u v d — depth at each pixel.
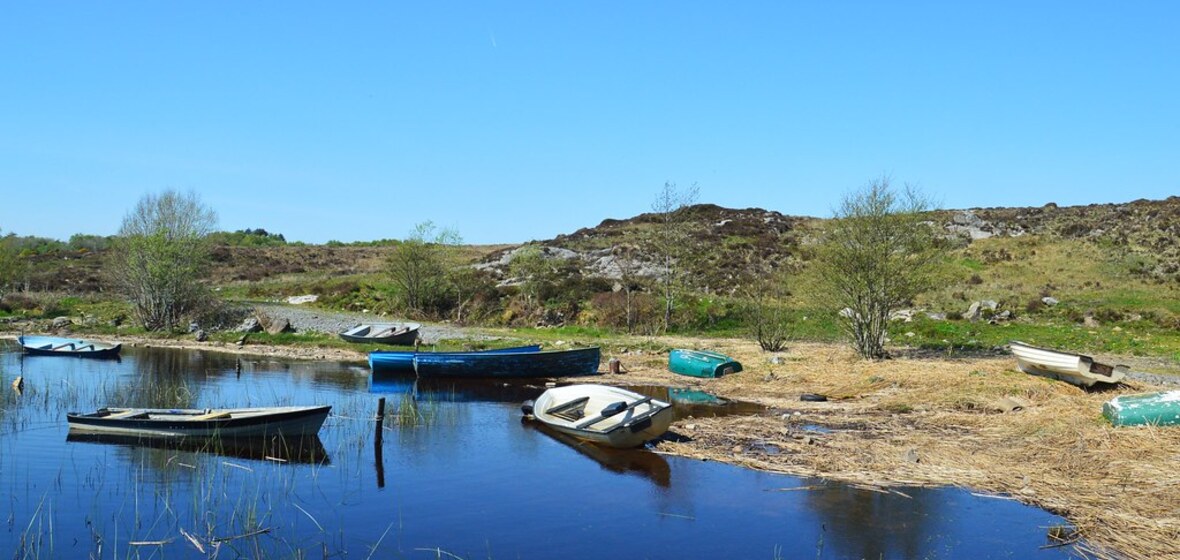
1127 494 12.23
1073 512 11.66
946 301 44.09
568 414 18.28
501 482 14.08
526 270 51.44
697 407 20.72
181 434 16.72
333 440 17.25
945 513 12.05
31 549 10.70
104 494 13.16
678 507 12.66
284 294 59.41
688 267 52.09
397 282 51.38
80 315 47.50
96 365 29.73
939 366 24.52
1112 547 10.41
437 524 11.98
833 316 29.58
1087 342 32.62
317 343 35.50
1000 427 17.11
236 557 10.57
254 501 12.91
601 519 12.18
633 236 67.94
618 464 15.16
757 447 16.12
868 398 21.27
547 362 26.53
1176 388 21.38
